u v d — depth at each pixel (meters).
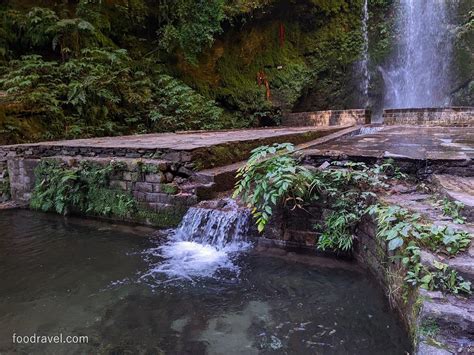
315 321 2.39
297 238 3.44
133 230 4.34
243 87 14.62
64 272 3.28
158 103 10.61
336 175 3.23
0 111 7.24
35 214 5.26
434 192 2.98
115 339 2.27
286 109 15.11
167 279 3.07
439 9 15.38
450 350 1.49
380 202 2.77
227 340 2.22
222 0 12.36
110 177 4.62
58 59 9.57
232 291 2.84
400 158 3.46
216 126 11.40
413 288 1.97
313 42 16.58
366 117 12.34
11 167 5.82
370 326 2.29
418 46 15.91
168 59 12.29
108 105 9.30
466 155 3.57
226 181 4.39
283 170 3.07
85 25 8.82
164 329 2.36
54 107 7.92
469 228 2.16
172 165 4.33
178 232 4.00
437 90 15.50
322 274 3.03
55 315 2.58
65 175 4.83
